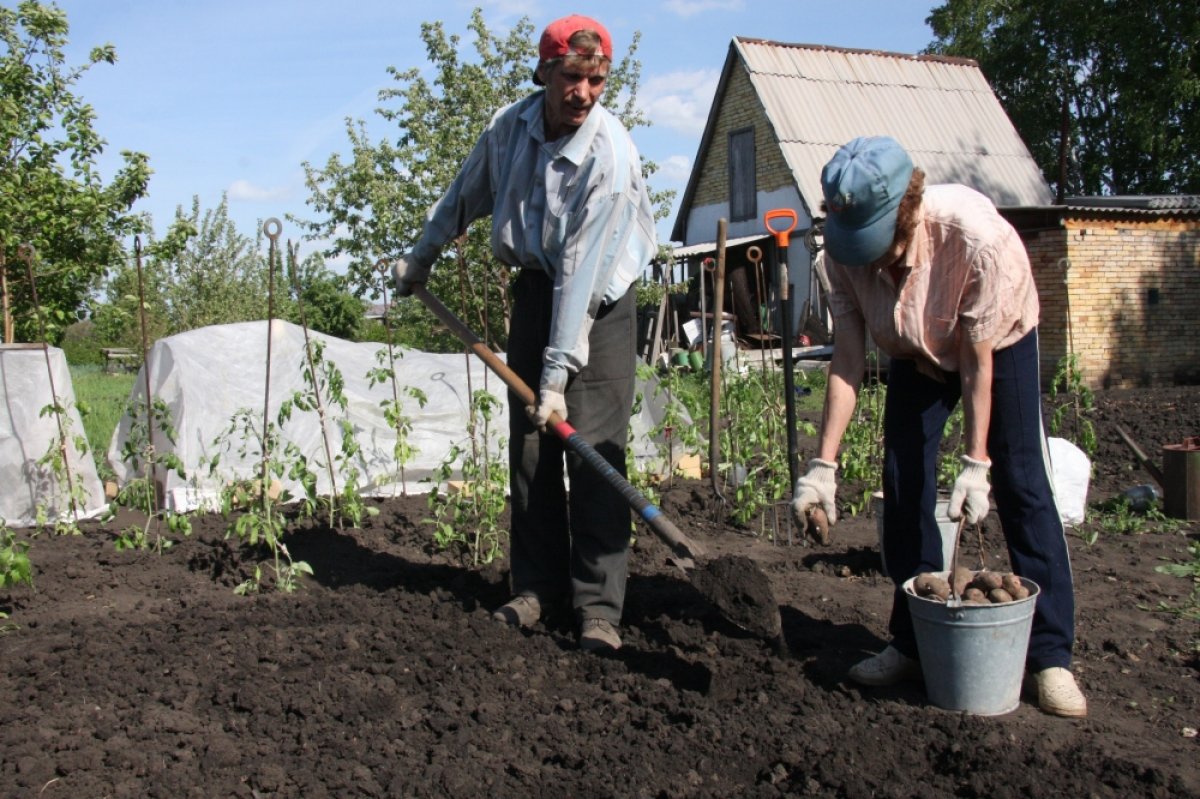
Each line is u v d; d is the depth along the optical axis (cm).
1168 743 340
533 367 438
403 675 390
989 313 334
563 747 332
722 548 592
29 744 337
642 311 2112
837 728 341
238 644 424
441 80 1489
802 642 424
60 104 1048
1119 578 531
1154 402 1311
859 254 329
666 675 389
